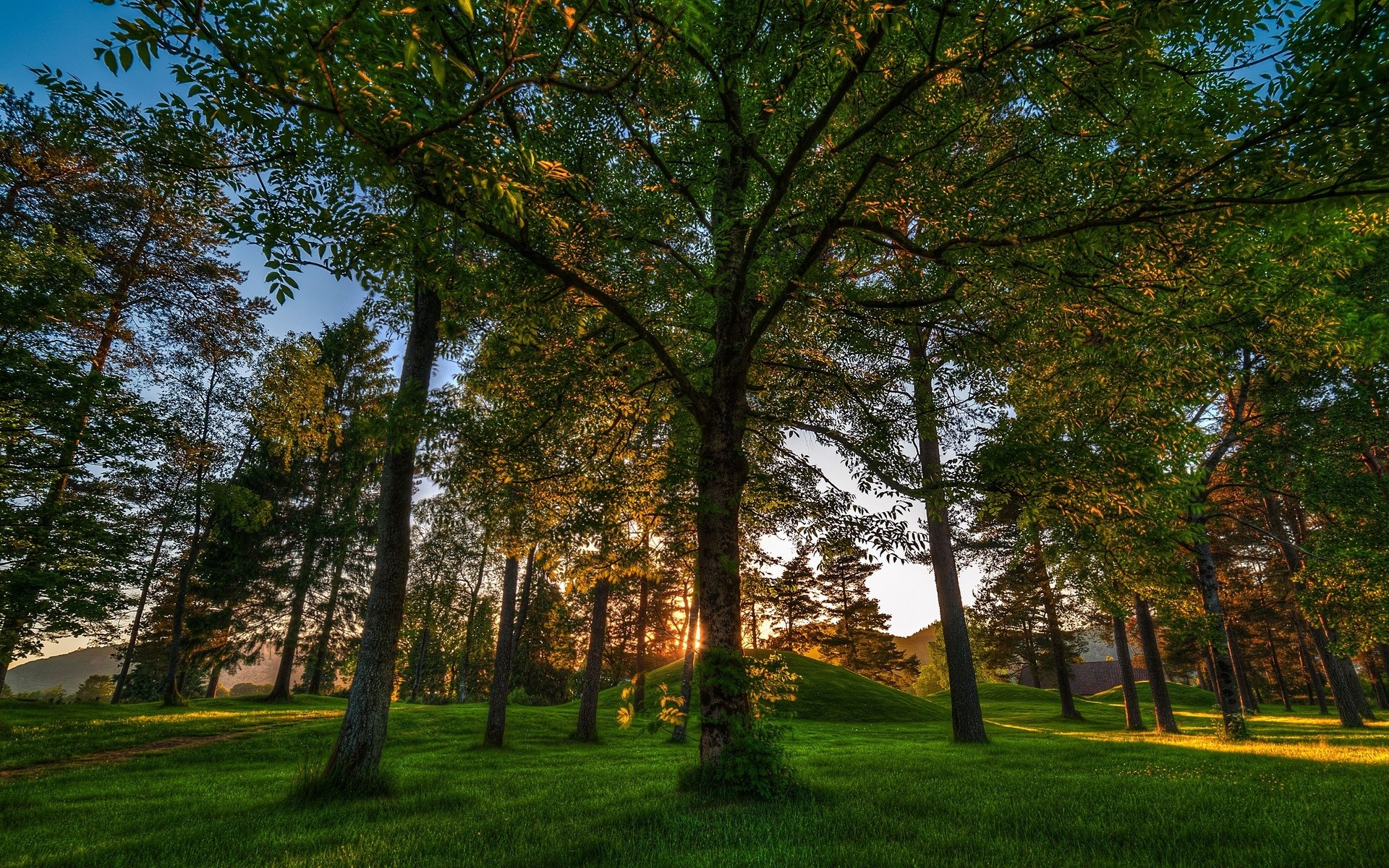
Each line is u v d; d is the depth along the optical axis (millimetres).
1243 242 6656
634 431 11398
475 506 10805
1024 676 71938
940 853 4980
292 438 17984
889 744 17375
